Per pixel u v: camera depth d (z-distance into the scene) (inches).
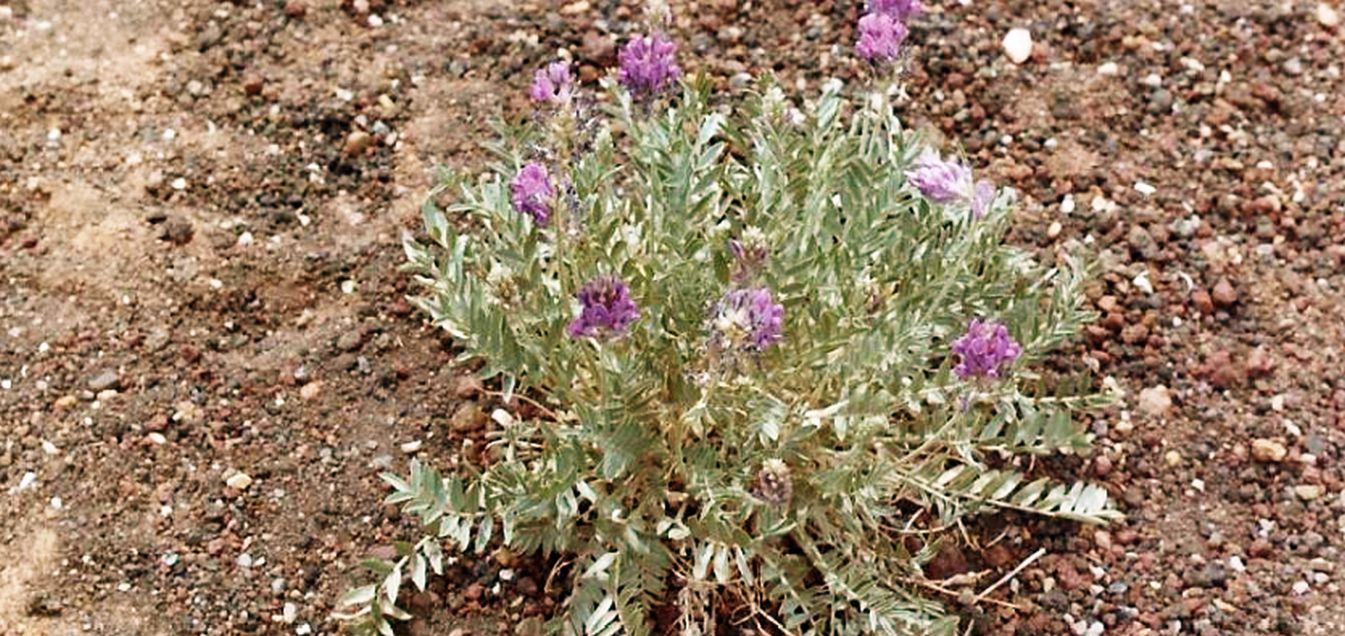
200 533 27.4
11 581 26.5
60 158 31.8
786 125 27.7
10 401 28.5
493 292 26.5
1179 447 29.5
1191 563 28.0
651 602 26.5
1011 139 33.4
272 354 29.7
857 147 28.7
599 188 27.8
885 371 25.8
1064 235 32.0
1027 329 27.5
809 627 27.0
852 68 34.2
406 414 29.1
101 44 33.7
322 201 31.7
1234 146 33.6
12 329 29.4
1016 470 29.0
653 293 26.1
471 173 32.1
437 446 28.8
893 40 25.7
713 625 26.2
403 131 32.9
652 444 26.1
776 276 25.6
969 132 33.5
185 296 30.1
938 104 33.9
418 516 27.9
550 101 25.3
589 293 22.0
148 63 33.4
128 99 32.8
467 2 35.2
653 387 26.0
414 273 30.7
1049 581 27.7
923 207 27.7
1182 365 30.5
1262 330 31.0
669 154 27.1
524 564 27.5
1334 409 29.9
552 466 26.0
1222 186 32.9
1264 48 35.3
